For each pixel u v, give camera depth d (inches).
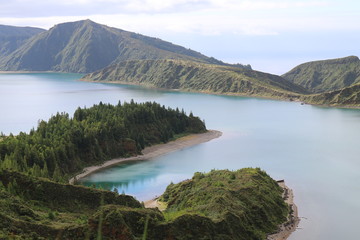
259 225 4648.1
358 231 4798.2
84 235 3459.6
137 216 3745.1
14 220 3444.9
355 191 6200.8
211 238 3870.6
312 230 4800.7
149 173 7337.6
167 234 3700.8
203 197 4945.9
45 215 3880.4
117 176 7135.8
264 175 6264.8
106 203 4414.4
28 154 6560.0
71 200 4362.7
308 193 6112.2
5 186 4350.4
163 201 5600.4
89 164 7760.8
